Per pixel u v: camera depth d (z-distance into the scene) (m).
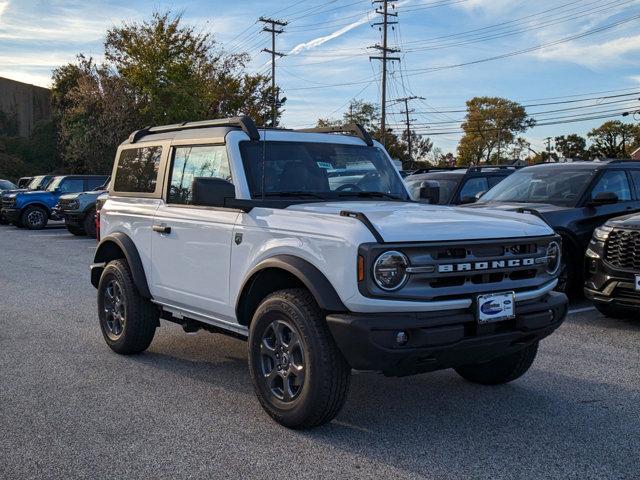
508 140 99.12
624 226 7.16
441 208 4.94
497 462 3.89
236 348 6.61
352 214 4.09
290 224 4.39
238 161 5.05
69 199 19.67
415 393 5.19
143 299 6.06
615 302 7.19
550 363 5.99
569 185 9.03
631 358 6.13
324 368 4.08
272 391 4.48
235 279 4.82
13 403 4.91
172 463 3.87
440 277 4.02
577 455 3.99
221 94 41.56
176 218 5.48
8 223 26.55
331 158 5.47
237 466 3.83
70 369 5.81
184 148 5.72
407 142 77.56
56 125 55.97
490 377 5.30
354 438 4.25
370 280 3.85
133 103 35.69
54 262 13.68
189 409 4.79
